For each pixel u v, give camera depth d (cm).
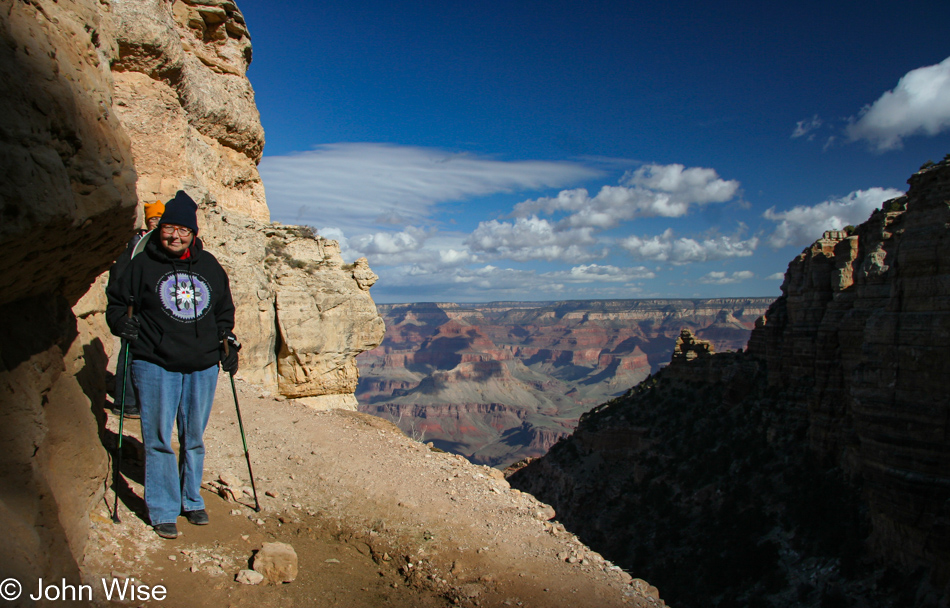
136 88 1198
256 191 1805
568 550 692
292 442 913
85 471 479
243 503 685
